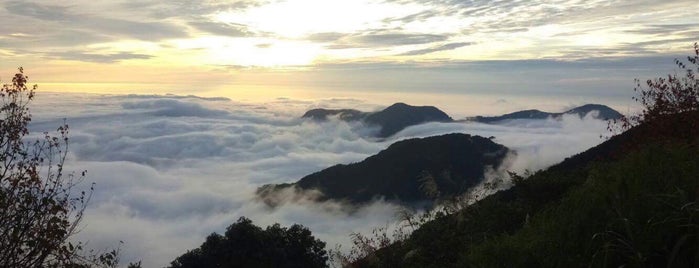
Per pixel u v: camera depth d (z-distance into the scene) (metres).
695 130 9.20
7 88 6.83
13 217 6.50
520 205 8.01
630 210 4.12
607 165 6.16
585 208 4.46
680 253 3.62
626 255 3.74
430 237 7.77
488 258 4.73
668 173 4.46
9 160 6.59
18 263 6.49
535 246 4.52
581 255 4.11
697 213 3.63
